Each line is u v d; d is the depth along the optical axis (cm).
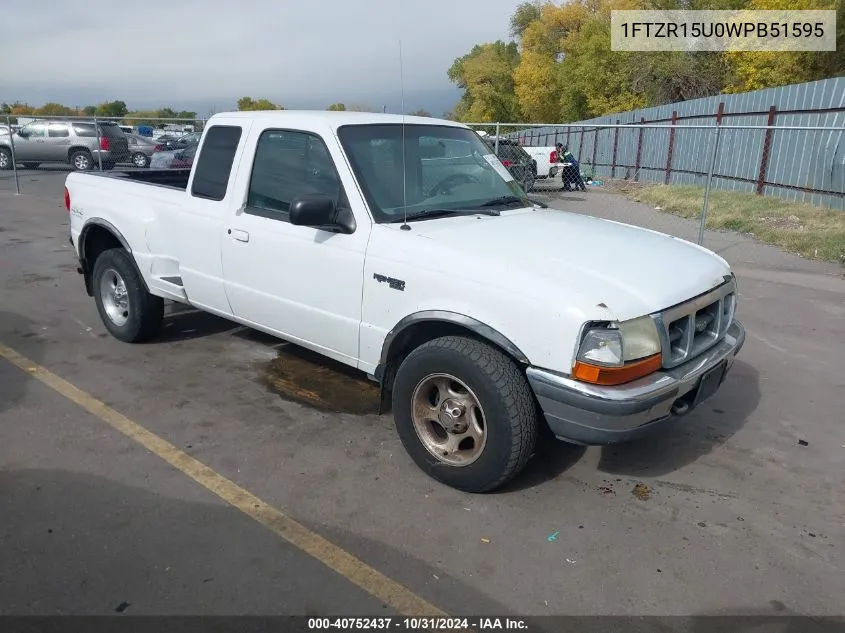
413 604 281
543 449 418
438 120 484
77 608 273
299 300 426
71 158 2261
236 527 328
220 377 514
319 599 282
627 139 2420
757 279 871
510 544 322
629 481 382
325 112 455
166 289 527
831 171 1388
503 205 450
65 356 551
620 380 313
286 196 432
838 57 2145
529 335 322
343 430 434
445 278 349
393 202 400
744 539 331
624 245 385
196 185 493
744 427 455
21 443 404
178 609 274
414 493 363
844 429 454
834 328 675
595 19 4125
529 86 4953
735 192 1656
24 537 315
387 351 381
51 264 884
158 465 384
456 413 356
